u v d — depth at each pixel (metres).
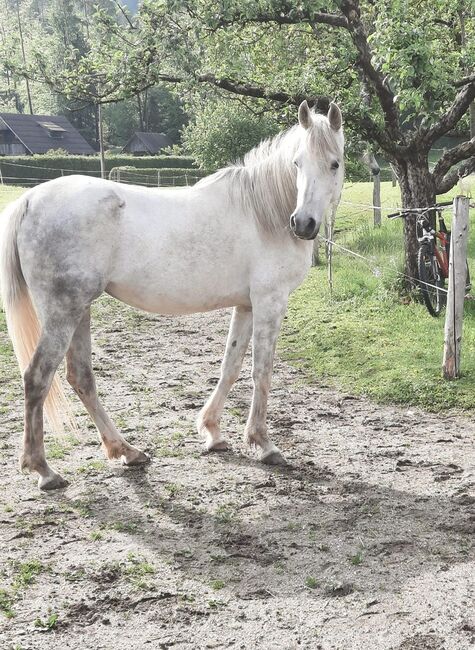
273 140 4.89
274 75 9.93
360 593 3.43
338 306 9.72
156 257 4.54
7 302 4.50
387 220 16.78
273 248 4.79
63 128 65.12
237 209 4.73
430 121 9.10
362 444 5.45
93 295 4.41
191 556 3.78
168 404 6.45
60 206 4.31
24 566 3.64
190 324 9.94
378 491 4.59
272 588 3.48
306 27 10.09
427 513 4.26
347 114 8.90
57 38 77.62
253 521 4.18
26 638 3.08
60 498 4.50
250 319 5.19
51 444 5.45
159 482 4.75
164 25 8.88
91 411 4.93
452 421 5.90
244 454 5.26
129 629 3.15
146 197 4.58
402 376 6.76
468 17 10.66
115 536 4.00
